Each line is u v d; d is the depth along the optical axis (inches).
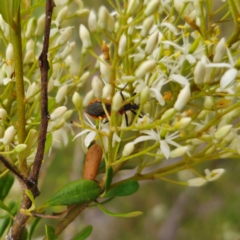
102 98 9.0
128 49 9.3
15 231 9.5
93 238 24.1
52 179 20.2
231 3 9.4
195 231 24.1
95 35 9.2
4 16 8.9
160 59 9.4
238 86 9.5
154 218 25.0
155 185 25.4
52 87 9.9
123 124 9.5
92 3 17.3
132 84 9.5
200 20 9.5
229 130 9.3
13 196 15.7
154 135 9.2
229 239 23.1
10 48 9.5
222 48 9.2
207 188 24.0
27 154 9.3
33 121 9.6
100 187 9.5
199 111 9.7
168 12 10.1
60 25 9.9
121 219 25.1
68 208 9.5
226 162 23.0
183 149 9.2
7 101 9.8
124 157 9.3
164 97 9.5
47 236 9.4
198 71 9.0
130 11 8.9
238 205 23.4
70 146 18.5
